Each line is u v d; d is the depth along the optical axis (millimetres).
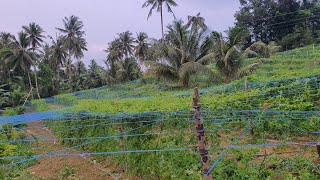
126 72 42062
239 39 24656
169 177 5594
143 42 48344
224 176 4719
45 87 48656
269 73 22750
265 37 54406
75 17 51781
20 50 42125
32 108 30328
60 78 57250
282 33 52531
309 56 34969
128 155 7496
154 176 6625
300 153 5660
